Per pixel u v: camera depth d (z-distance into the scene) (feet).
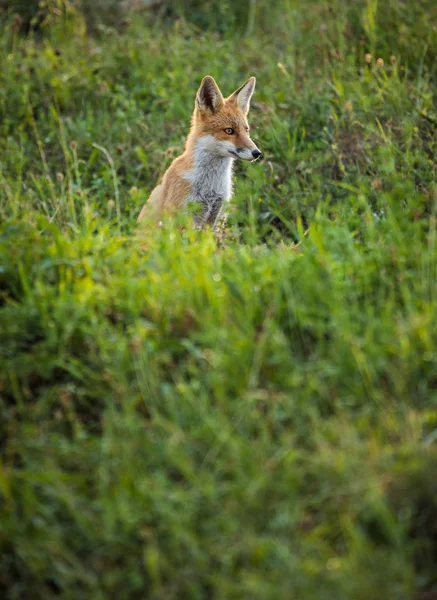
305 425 28.63
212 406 29.91
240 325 31.58
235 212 43.34
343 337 29.91
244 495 26.61
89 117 67.15
